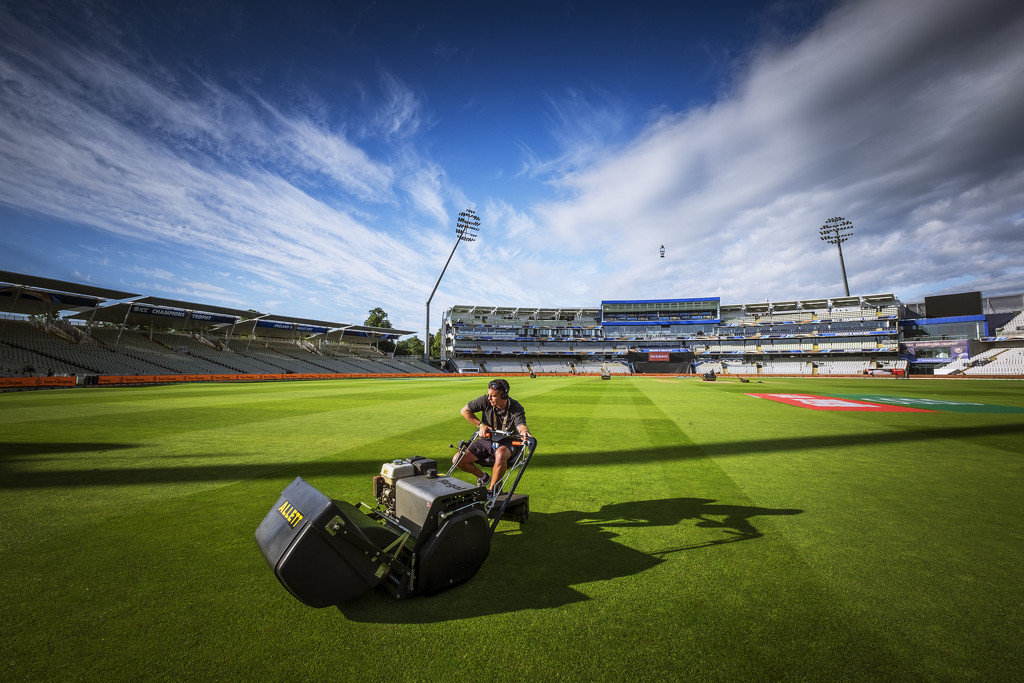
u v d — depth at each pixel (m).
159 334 42.47
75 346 33.62
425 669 1.94
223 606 2.47
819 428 9.91
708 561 3.09
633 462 6.47
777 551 3.27
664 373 69.69
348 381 38.38
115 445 7.52
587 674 1.90
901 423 10.73
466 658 2.01
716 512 4.20
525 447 3.76
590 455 6.98
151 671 1.92
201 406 14.20
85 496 4.62
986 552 3.24
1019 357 45.34
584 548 3.33
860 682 1.84
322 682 1.85
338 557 2.26
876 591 2.64
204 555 3.17
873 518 4.02
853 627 2.26
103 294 29.33
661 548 3.33
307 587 2.15
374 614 2.39
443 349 76.88
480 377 54.09
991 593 2.62
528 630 2.24
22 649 2.08
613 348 73.56
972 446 7.71
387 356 66.75
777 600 2.54
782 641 2.14
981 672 1.89
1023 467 6.13
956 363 52.25
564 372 71.00
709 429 9.78
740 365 66.94
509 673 1.91
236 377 35.53
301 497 2.36
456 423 10.41
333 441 7.98
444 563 2.61
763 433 9.19
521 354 73.44
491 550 3.29
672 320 73.50
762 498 4.66
